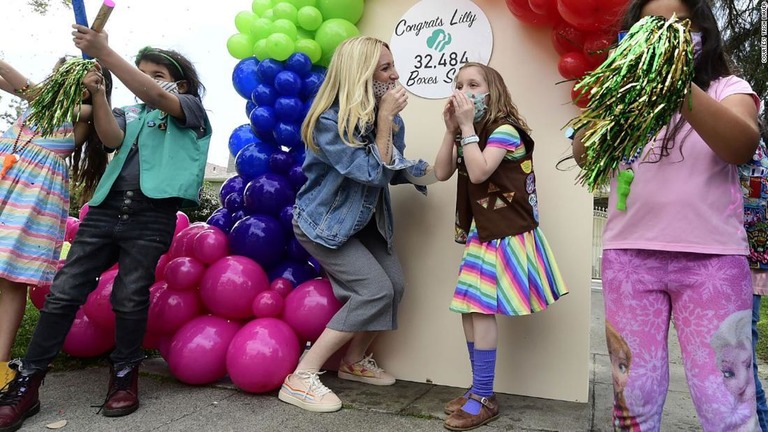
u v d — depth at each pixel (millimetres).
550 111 2502
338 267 2352
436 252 2672
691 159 1360
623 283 1438
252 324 2406
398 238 2740
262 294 2480
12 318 2287
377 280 2328
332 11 2758
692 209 1343
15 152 2293
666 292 1410
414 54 2768
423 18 2760
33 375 2084
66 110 2055
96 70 2145
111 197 2246
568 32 2301
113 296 2225
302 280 2695
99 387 2477
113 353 2240
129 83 2098
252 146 2828
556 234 2463
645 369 1407
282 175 2768
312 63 2752
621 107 1172
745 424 1271
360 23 2896
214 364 2420
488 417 2115
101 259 2244
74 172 2512
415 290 2695
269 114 2654
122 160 2271
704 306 1320
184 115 2322
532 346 2477
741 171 1443
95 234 2209
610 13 2064
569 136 1576
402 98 2293
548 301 2123
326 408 2201
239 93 2879
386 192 2514
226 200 2977
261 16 2867
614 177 1479
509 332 2514
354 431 2020
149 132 2330
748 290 1320
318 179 2400
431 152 2717
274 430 2020
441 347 2633
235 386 2512
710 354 1306
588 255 2420
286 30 2629
